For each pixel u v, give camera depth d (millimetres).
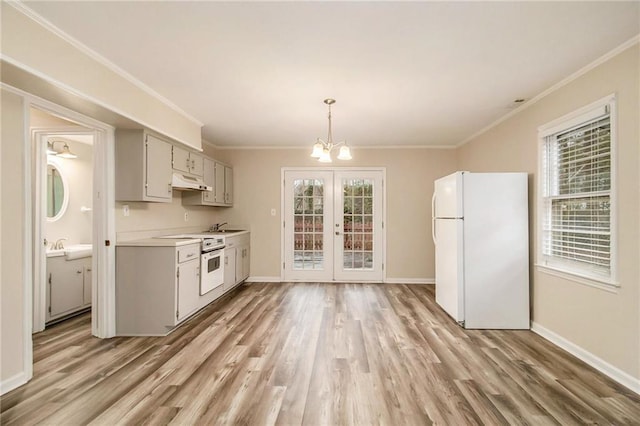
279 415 1857
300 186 5598
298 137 4898
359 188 5562
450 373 2359
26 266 2232
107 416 1840
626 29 2012
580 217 2707
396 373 2357
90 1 1737
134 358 2598
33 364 2484
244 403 1974
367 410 1909
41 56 1923
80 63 2203
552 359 2594
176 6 1780
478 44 2182
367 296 4586
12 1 1734
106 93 2449
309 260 5605
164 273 3125
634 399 2029
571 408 1935
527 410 1914
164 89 2973
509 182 3311
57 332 3201
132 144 3107
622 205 2242
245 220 5625
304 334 3125
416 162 5484
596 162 2529
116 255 3137
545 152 3115
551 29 2004
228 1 1736
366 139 5008
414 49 2250
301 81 2791
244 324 3414
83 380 2240
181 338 3029
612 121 2295
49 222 3859
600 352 2416
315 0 1727
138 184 3104
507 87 2932
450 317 3652
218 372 2363
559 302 2875
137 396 2045
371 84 2855
